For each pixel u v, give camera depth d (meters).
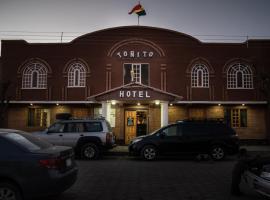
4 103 22.59
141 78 24.56
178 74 24.66
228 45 25.00
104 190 9.09
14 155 6.81
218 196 8.51
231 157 17.59
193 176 11.32
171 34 24.94
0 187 6.69
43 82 24.83
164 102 20.98
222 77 24.75
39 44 25.00
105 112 21.05
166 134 16.11
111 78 24.58
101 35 24.92
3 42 25.06
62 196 8.36
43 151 7.04
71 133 16.34
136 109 23.08
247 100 24.52
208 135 16.05
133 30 24.88
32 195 6.70
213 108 24.64
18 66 24.92
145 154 15.83
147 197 8.30
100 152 16.28
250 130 24.45
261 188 7.88
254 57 24.86
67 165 7.64
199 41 24.94
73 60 24.81
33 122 24.88
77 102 24.16
